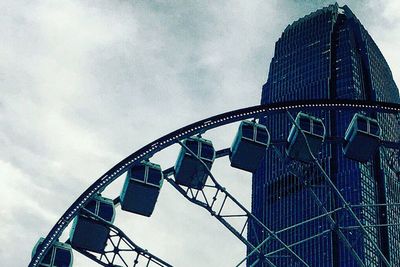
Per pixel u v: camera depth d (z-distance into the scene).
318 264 172.12
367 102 43.62
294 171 45.41
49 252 41.81
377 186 191.00
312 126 45.50
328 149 195.00
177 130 42.38
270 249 183.25
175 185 44.16
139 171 43.66
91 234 42.19
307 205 185.50
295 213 186.88
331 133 199.38
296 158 45.38
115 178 42.31
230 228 43.00
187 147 44.12
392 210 190.62
